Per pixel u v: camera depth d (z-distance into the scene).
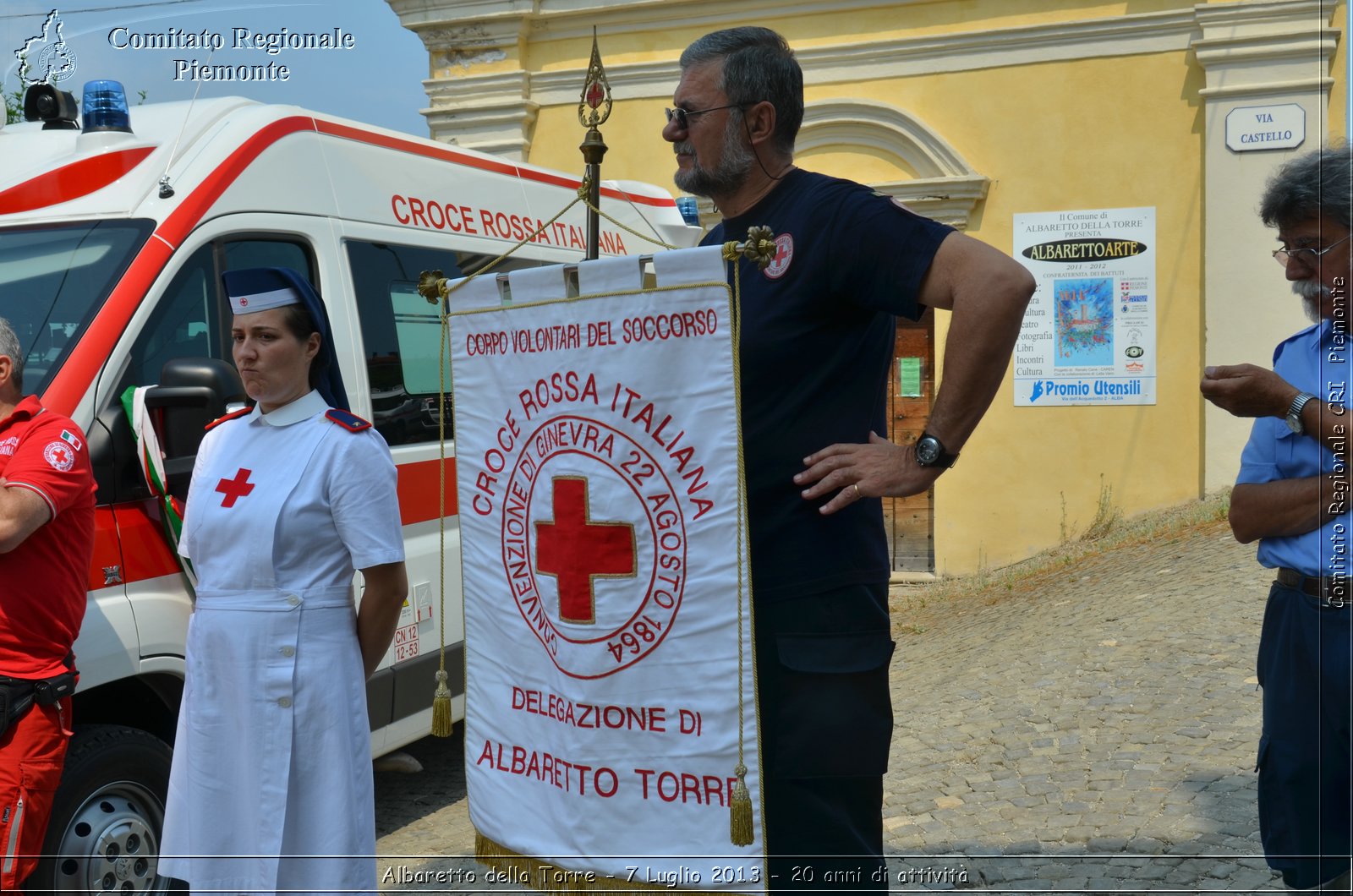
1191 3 8.77
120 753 3.57
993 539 9.44
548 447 2.44
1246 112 8.59
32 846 3.10
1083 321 9.13
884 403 2.63
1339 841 2.53
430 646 4.93
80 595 3.22
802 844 2.44
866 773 2.42
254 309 2.86
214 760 2.89
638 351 2.29
